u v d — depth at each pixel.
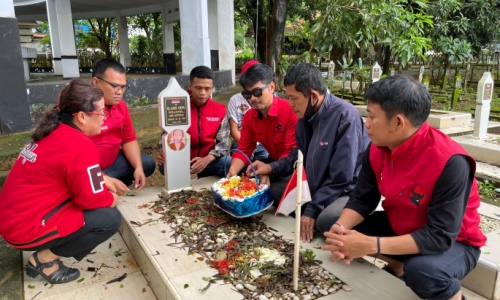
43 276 2.37
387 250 1.70
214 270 2.14
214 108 3.66
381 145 1.76
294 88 2.44
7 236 2.14
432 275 1.67
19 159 2.17
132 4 12.53
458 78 8.15
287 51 19.11
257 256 2.27
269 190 2.71
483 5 10.95
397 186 1.79
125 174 3.46
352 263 2.20
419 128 1.67
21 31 15.32
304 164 2.77
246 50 29.31
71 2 11.77
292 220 2.77
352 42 6.12
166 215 2.85
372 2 5.54
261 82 2.83
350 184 2.57
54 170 2.10
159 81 7.53
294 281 1.93
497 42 12.37
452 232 1.64
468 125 6.16
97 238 2.33
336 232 1.84
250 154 3.35
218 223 2.70
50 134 2.12
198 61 8.20
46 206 2.14
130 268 2.61
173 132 3.21
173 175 3.29
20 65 5.27
